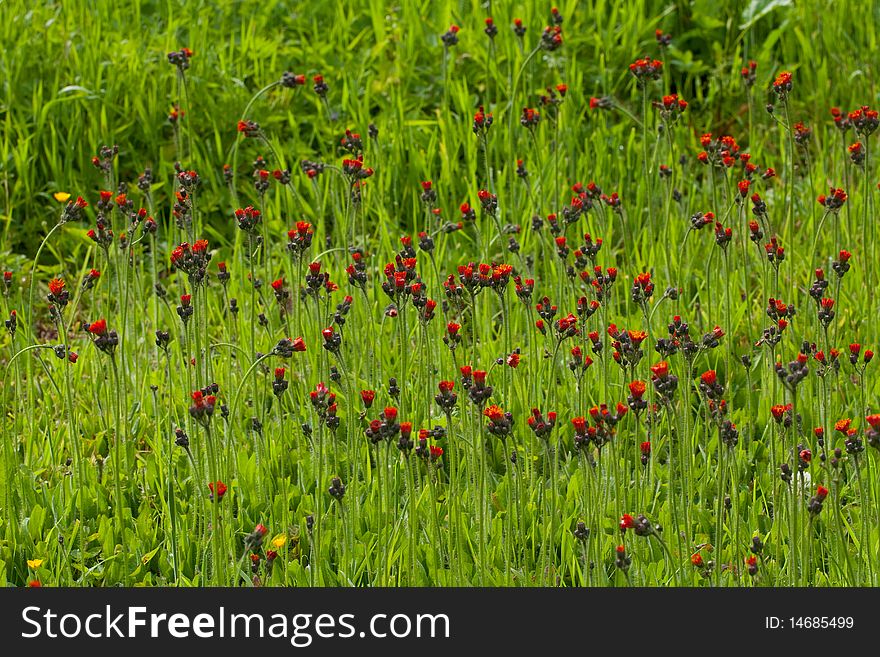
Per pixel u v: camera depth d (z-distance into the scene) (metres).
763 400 5.45
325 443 5.18
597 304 5.07
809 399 5.36
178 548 4.60
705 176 7.88
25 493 4.88
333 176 6.84
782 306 4.77
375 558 4.58
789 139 6.33
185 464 5.22
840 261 5.40
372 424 4.09
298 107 8.41
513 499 4.67
